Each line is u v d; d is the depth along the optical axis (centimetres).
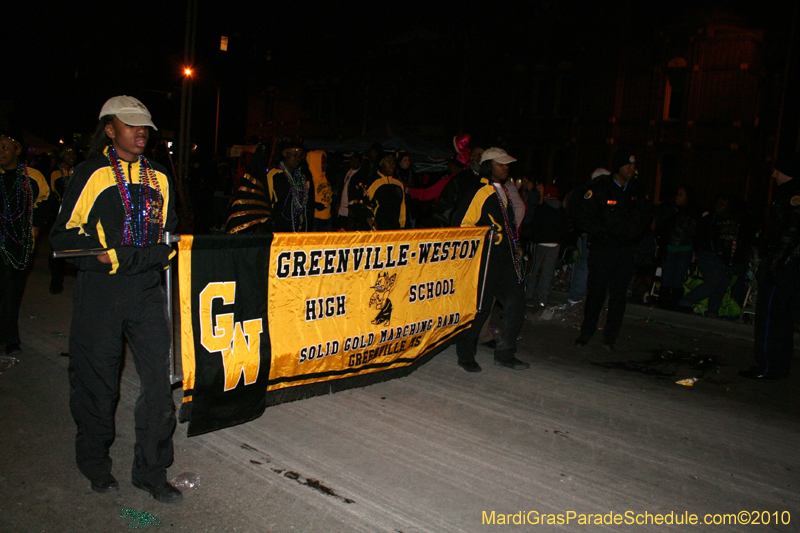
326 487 350
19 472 349
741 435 472
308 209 625
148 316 316
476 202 564
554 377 588
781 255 598
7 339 552
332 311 432
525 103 2742
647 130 2427
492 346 686
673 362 674
